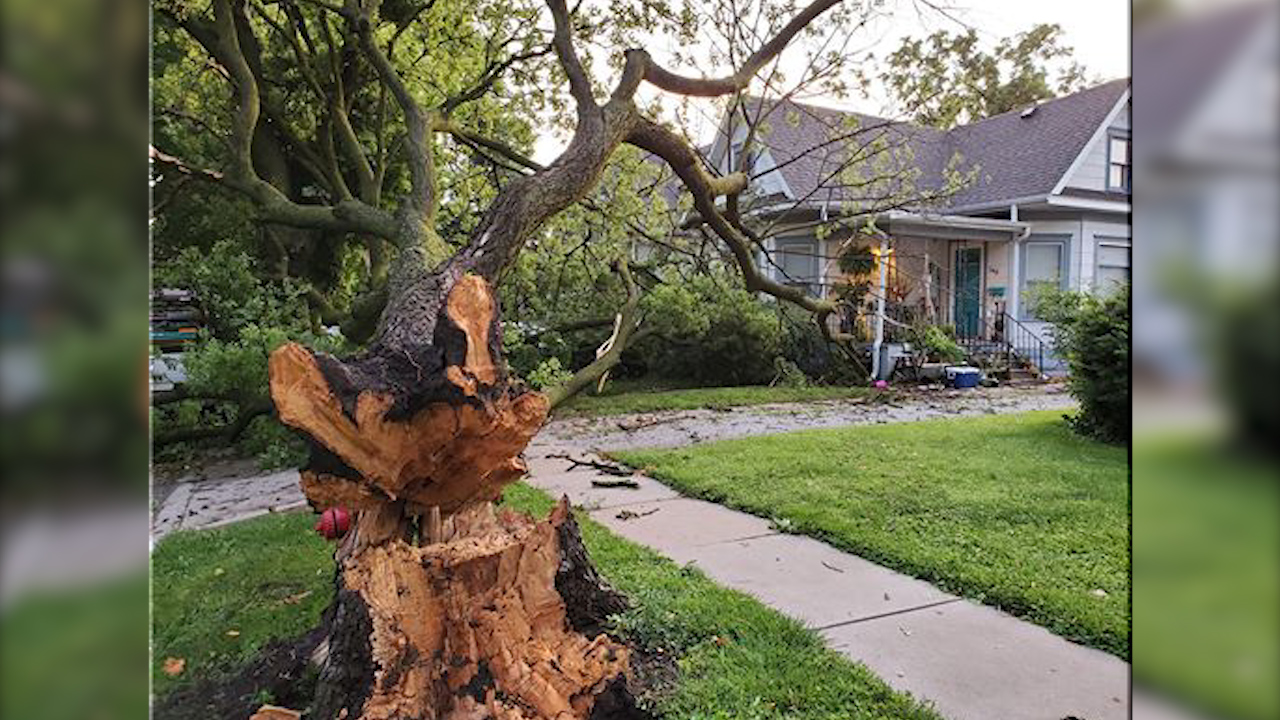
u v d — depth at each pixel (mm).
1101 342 7039
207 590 3420
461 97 6191
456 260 3305
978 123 15406
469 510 2477
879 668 2627
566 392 6598
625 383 12438
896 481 5434
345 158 8219
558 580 2668
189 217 7758
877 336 12570
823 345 12602
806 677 2514
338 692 2080
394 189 8555
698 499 5098
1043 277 13562
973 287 14523
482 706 2033
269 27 7539
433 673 2047
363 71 7309
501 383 2080
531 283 8852
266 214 5629
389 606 2043
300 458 6133
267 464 6086
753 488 5246
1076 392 7379
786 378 12258
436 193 4727
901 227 12766
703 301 11672
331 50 6848
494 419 2027
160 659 2654
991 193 13742
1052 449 6715
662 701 2354
